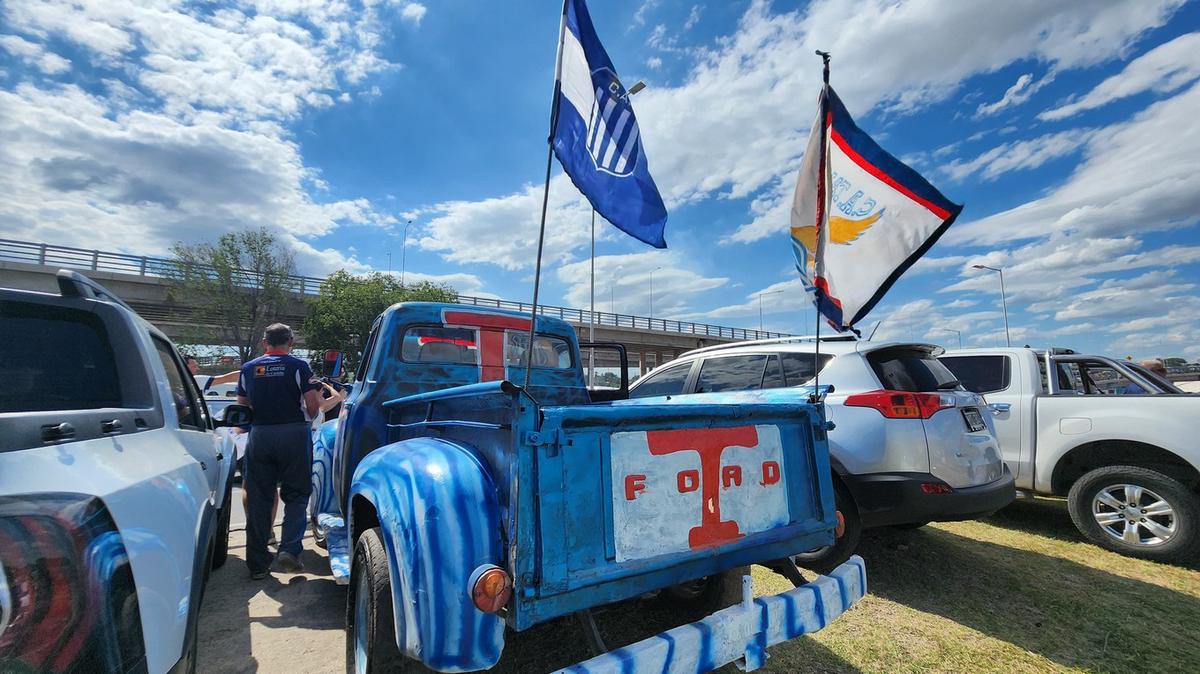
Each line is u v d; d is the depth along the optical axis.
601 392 4.45
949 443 3.66
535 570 1.70
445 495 1.89
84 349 2.13
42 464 1.44
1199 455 4.24
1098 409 4.83
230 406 3.72
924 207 2.74
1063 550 4.60
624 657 1.65
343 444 3.51
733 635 1.88
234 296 31.84
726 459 2.23
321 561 4.55
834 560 3.83
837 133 3.01
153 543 1.69
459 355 3.71
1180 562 4.23
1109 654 2.92
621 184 2.55
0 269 26.83
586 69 2.46
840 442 3.85
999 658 2.88
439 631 1.74
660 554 1.96
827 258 3.00
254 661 2.88
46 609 1.28
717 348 5.41
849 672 2.73
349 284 33.66
